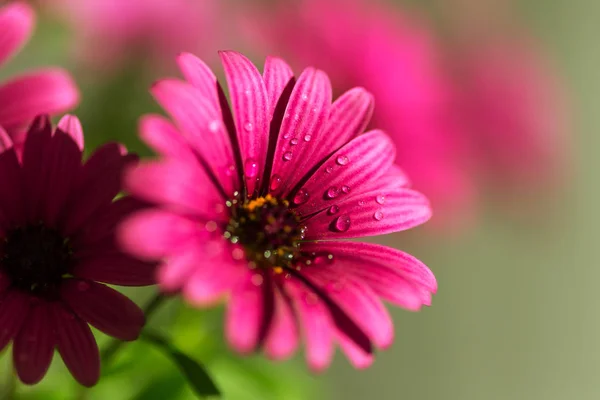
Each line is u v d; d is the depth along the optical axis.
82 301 0.29
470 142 0.40
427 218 0.31
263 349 0.28
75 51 0.39
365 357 0.29
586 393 0.58
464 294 0.57
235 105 0.30
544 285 0.58
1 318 0.29
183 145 0.28
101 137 0.38
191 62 0.29
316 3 0.39
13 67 0.40
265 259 0.30
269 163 0.30
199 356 0.36
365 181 0.31
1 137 0.29
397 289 0.29
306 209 0.31
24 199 0.30
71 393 0.35
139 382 0.36
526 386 0.58
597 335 0.58
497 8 0.49
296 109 0.30
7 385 0.34
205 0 0.40
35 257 0.30
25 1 0.36
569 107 0.46
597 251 0.57
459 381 0.57
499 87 0.41
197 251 0.28
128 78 0.39
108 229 0.30
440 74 0.41
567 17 0.55
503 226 0.53
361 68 0.39
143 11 0.39
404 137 0.38
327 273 0.30
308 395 0.38
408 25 0.41
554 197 0.43
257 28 0.39
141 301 0.38
